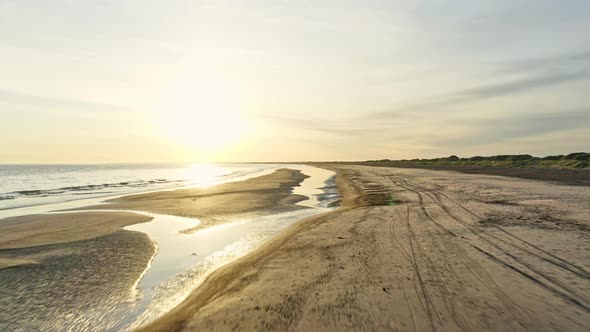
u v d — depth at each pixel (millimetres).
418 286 6168
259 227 13414
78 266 8719
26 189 32000
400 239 9609
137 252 10008
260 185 33750
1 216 16125
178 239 11578
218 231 12773
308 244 9719
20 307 6391
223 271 8000
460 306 5324
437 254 8008
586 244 8211
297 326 5012
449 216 12641
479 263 7203
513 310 5113
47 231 12641
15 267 8570
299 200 21656
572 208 13141
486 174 35656
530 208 13430
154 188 32250
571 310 5027
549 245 8234
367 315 5199
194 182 41375
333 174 56344
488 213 12812
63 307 6414
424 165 81000
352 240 9836
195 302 6305
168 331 5234
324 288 6328
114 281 7723
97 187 34281
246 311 5621
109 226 13609
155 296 6922
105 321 5895
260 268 7824
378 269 7184
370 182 32188
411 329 4754
